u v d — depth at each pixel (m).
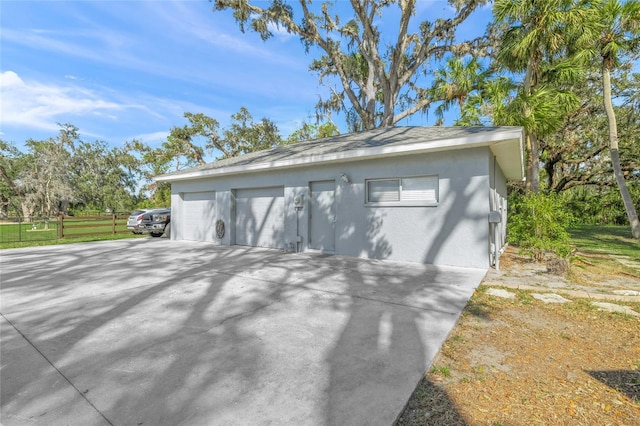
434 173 7.07
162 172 31.66
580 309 4.14
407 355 2.83
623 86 15.34
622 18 10.67
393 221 7.64
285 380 2.42
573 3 9.99
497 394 2.28
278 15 16.20
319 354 2.85
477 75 15.60
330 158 8.05
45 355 2.86
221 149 30.41
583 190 21.55
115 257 8.48
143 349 2.97
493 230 7.27
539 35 10.13
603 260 8.19
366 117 19.53
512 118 10.60
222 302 4.43
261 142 31.05
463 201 6.74
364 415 2.01
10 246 11.23
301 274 6.20
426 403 2.17
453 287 5.16
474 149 6.62
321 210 9.04
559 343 3.14
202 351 2.93
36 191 33.94
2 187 36.31
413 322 3.63
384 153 7.29
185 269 6.76
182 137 28.97
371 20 17.11
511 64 11.44
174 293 4.90
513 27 11.10
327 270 6.56
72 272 6.49
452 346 3.05
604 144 16.94
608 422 1.99
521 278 5.86
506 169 10.29
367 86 19.61
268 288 5.17
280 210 10.05
